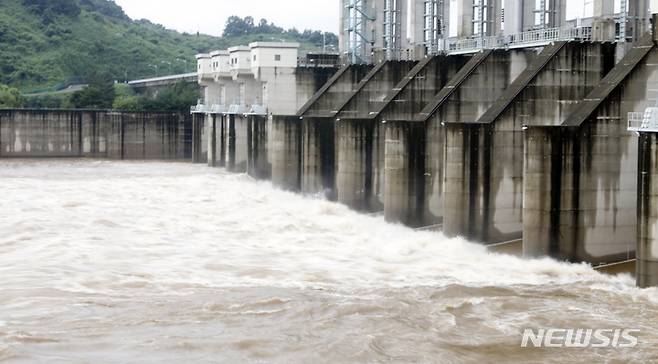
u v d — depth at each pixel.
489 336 31.34
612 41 48.97
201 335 31.19
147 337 30.94
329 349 29.80
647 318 33.50
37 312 33.88
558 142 40.97
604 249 42.12
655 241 35.44
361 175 61.38
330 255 46.19
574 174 41.31
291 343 30.41
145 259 44.00
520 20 59.56
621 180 41.84
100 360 28.69
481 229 48.03
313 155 67.75
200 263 43.28
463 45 63.25
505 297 36.69
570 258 41.69
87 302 35.34
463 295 37.00
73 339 30.70
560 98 48.47
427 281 39.91
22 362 28.44
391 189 54.69
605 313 34.25
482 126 47.47
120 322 32.69
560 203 41.34
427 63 61.31
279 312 34.09
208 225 55.59
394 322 32.88
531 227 41.59
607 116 41.31
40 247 46.41
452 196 48.00
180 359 28.84
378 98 68.94
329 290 37.81
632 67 41.44
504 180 48.06
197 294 36.81
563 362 28.73
